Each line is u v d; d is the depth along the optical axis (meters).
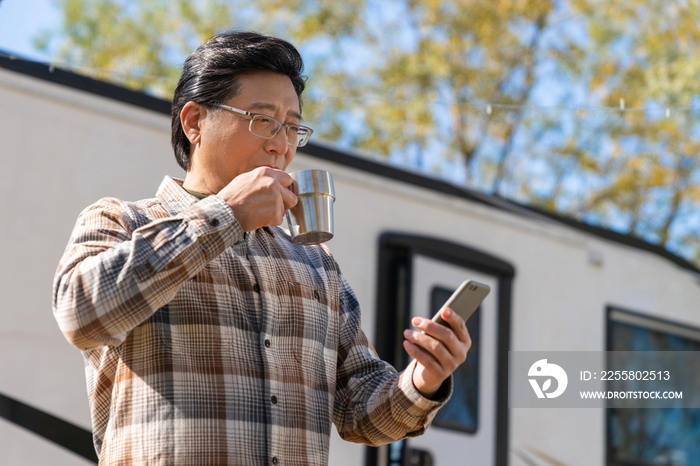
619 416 4.12
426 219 3.74
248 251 1.52
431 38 10.19
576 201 10.03
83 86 2.92
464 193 3.91
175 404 1.32
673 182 9.74
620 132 9.50
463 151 10.23
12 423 2.58
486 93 9.87
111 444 1.35
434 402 1.48
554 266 4.12
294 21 9.85
